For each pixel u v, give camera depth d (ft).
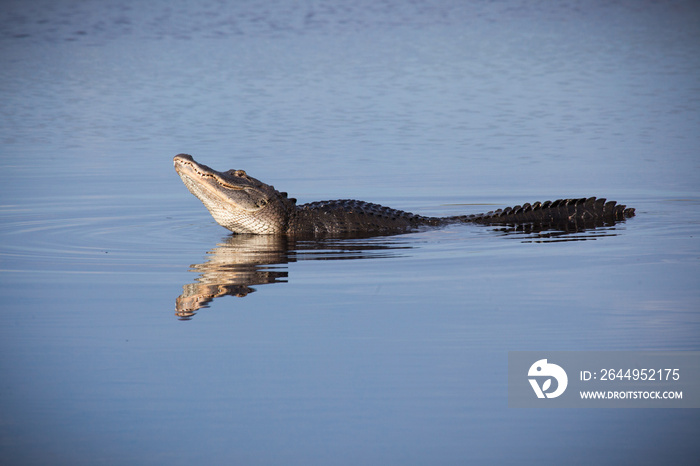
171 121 355.77
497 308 127.13
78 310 128.57
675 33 655.35
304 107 386.11
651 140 306.96
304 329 118.83
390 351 110.32
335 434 90.38
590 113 363.76
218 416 94.02
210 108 385.91
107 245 176.04
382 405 96.22
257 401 97.19
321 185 245.86
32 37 642.63
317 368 105.40
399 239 182.09
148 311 127.95
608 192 233.55
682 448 88.63
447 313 125.08
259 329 119.14
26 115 368.48
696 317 121.49
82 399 97.96
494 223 201.36
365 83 453.99
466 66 514.27
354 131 331.77
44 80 466.29
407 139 316.81
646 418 94.68
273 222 188.24
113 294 137.08
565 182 246.88
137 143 312.50
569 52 570.46
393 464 84.69
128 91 433.48
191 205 222.89
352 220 192.75
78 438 89.76
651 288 136.36
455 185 246.27
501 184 246.27
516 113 366.43
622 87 431.43
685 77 456.45
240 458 85.87
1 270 152.97
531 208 204.33
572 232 187.32
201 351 111.14
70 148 304.91
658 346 111.34
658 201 222.28
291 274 149.38
